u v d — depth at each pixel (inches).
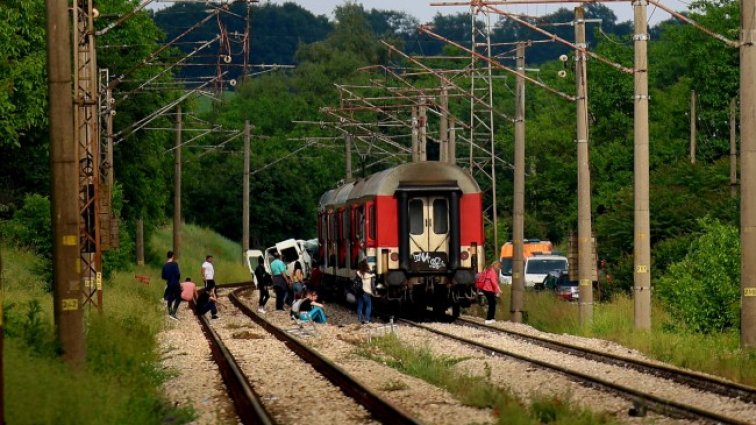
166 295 3644.2
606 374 2009.1
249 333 2960.1
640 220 2768.2
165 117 6569.9
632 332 2726.4
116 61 5684.1
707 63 6510.8
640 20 2731.3
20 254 4291.3
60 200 1716.3
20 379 1244.5
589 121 6569.9
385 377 1991.9
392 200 3363.7
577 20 3048.7
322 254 4594.0
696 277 2908.5
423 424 1332.4
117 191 4795.8
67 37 1724.9
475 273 3380.9
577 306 3437.5
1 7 3710.6
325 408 1620.3
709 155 6530.5
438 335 2915.8
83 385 1380.4
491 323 3316.9
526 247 5880.9
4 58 3730.3
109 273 4234.7
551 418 1493.6
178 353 2472.9
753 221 2262.6
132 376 1644.9
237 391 1745.8
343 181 4692.4
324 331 3132.4
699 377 1823.3
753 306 2261.3
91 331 1893.5
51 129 1717.5
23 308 2367.1
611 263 4281.5
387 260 3363.7
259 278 4045.3
